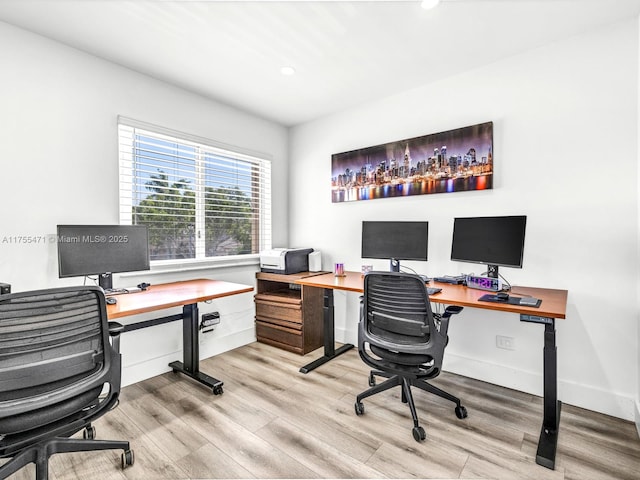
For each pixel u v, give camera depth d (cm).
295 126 376
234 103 313
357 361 287
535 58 224
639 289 190
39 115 204
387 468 153
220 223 321
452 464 156
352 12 185
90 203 227
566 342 214
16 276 196
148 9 181
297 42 215
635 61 192
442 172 266
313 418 196
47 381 125
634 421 191
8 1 173
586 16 190
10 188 194
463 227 240
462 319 257
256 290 343
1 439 119
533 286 226
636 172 193
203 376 242
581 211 210
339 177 332
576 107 210
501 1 176
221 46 218
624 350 197
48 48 208
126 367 244
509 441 174
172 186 281
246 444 172
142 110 254
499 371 239
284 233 380
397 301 186
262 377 254
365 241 288
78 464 158
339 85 277
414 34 206
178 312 274
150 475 150
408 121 287
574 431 183
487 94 244
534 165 226
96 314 141
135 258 229
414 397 222
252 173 352
